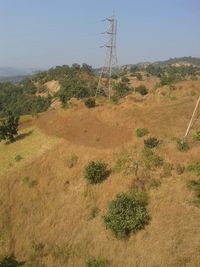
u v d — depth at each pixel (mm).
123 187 28938
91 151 36344
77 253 24969
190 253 21141
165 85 63656
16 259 26312
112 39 68750
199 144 32750
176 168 29156
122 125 40438
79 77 149875
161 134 36312
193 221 23406
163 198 26281
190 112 44156
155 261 21609
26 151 41375
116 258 23219
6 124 45656
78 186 31938
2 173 38125
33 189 33938
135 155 32719
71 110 47625
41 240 27578
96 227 26375
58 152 38531
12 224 30547
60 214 29547
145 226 24531
